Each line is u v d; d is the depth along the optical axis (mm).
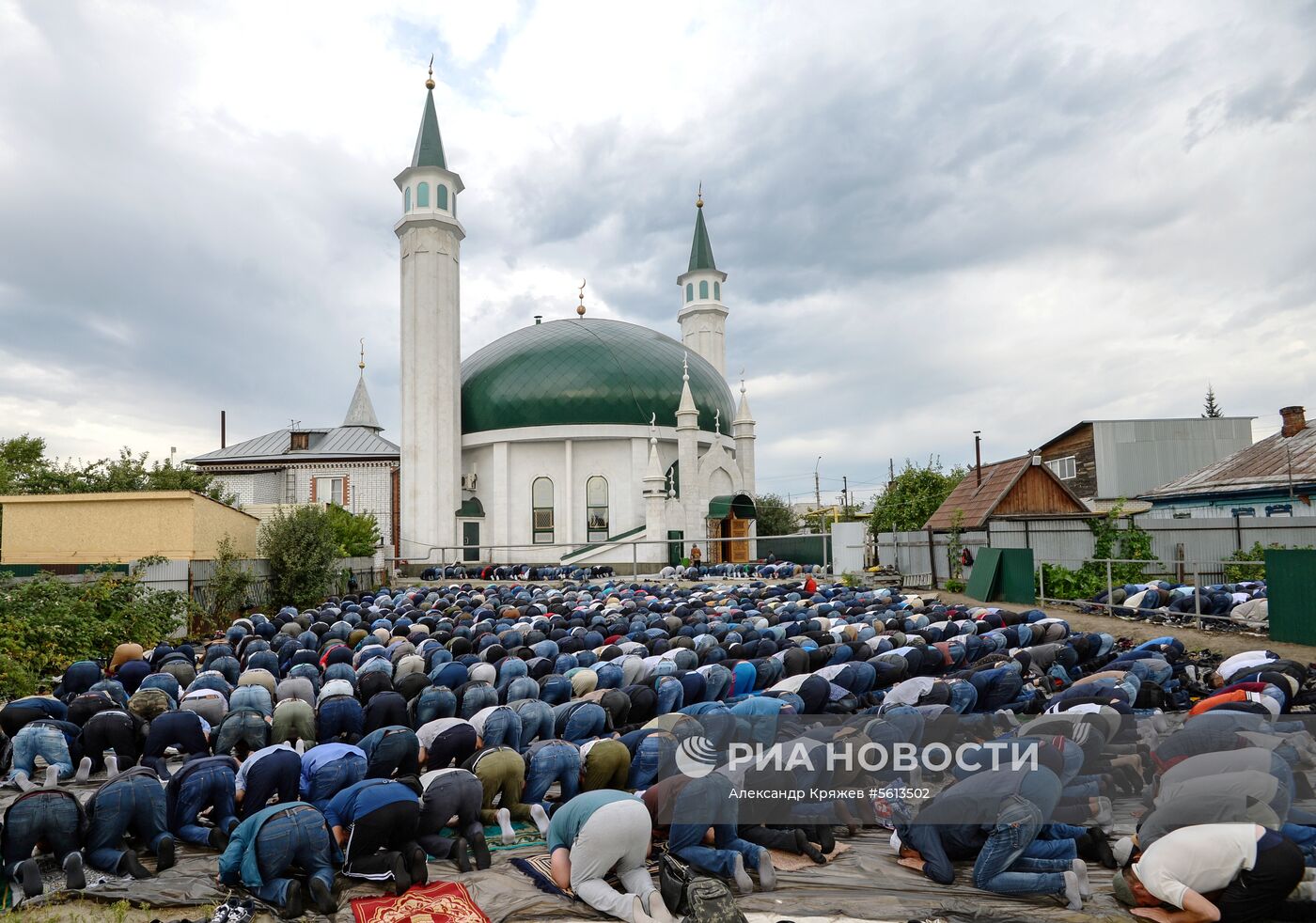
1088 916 6938
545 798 9891
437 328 47781
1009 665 12328
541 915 7062
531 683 12586
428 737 10156
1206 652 17641
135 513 25203
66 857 7473
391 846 7730
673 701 12586
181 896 7348
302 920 6977
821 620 18594
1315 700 11922
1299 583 17266
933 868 7680
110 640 18953
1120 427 45156
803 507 102000
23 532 25406
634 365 51188
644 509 49562
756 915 7078
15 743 10250
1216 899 6738
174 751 12211
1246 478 33125
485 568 43594
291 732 10945
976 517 29281
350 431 54875
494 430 50281
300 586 28266
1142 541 27906
